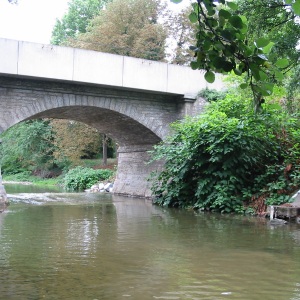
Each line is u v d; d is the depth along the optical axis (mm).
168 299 4410
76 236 8352
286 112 13688
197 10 2818
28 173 43875
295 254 6738
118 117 18344
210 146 13422
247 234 8766
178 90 18125
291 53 9062
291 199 11961
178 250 7008
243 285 4969
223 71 2988
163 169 18891
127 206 15602
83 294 4559
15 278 5203
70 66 15906
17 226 9758
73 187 29281
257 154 13938
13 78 15492
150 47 28328
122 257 6430
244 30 2727
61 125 32281
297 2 2736
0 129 15289
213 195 13758
